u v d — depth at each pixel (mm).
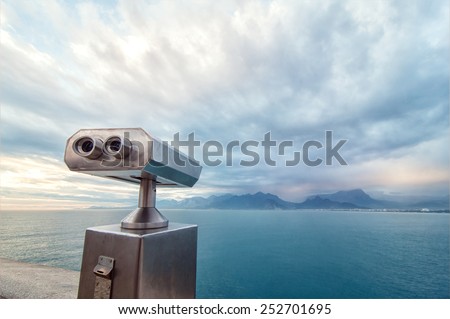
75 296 1286
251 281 8227
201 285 8141
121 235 750
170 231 852
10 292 1314
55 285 1431
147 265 726
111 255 750
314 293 7594
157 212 933
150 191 932
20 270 1685
